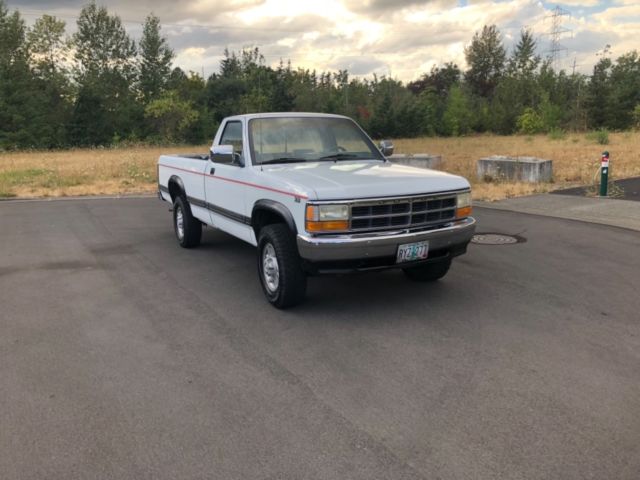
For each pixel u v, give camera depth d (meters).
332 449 2.93
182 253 7.57
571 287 5.72
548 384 3.62
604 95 57.38
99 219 10.58
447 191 4.99
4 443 3.02
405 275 6.18
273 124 6.11
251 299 5.50
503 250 7.40
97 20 61.44
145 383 3.71
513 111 64.88
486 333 4.51
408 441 2.99
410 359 4.04
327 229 4.52
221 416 3.28
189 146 51.47
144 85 63.50
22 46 57.16
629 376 3.72
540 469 2.73
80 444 3.00
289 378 3.77
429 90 83.00
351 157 6.13
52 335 4.57
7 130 48.53
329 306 5.24
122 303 5.40
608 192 11.84
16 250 7.80
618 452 2.86
